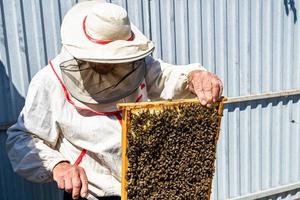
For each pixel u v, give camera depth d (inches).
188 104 91.9
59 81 98.3
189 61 178.4
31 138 100.1
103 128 99.0
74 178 88.1
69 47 93.0
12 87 144.8
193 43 178.1
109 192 102.2
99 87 97.1
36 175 98.1
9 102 145.4
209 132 96.4
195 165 97.0
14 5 140.9
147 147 89.6
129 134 87.0
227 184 198.7
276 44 199.6
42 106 98.3
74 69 95.5
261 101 200.8
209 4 179.2
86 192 88.3
